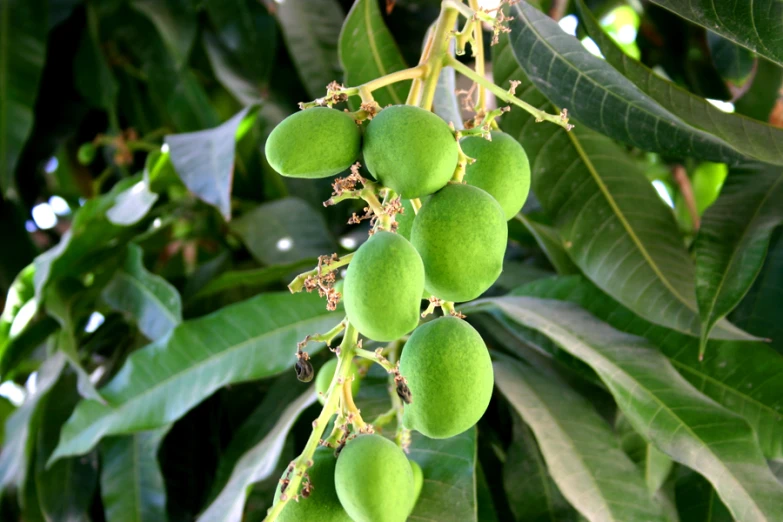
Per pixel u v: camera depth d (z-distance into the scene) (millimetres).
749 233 638
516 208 520
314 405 765
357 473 443
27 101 1056
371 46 716
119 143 1154
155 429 774
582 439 632
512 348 757
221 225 1039
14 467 916
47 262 889
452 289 446
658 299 687
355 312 425
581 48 613
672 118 609
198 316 942
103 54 1122
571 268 780
